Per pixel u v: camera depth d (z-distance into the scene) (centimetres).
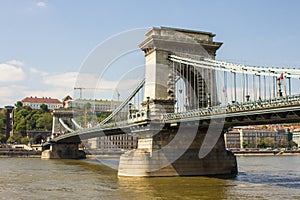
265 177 5584
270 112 3719
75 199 3881
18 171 7138
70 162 10456
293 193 4084
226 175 5803
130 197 3944
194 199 3806
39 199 3897
